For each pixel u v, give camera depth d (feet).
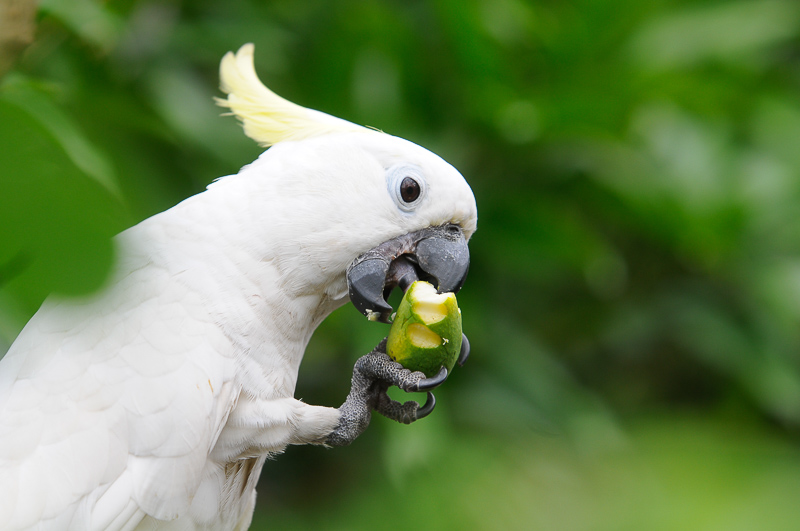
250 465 11.56
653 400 27.48
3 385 10.27
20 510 9.16
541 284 25.04
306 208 10.93
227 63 12.50
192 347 10.10
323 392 22.57
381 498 21.26
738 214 24.13
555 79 23.08
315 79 21.25
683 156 25.14
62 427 9.64
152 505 9.61
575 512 20.25
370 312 11.00
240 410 10.59
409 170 11.39
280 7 22.24
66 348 10.12
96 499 9.43
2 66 7.54
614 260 22.36
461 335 10.86
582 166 23.20
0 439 9.64
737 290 26.03
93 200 3.83
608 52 22.66
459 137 22.79
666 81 22.85
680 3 25.45
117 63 19.19
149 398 9.76
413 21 22.36
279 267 10.91
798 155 26.48
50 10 14.10
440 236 11.66
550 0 22.94
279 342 11.09
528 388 21.85
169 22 21.12
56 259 3.67
